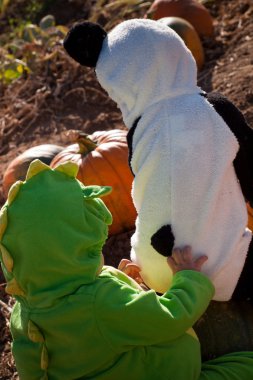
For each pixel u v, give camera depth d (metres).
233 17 6.56
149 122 2.91
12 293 2.78
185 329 2.78
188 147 2.84
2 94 6.54
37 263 2.69
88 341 2.72
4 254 2.71
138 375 2.77
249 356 3.04
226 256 2.95
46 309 2.73
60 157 4.36
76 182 2.84
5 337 3.91
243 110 5.01
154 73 2.88
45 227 2.67
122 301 2.69
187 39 5.78
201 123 2.87
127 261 3.33
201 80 5.68
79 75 6.23
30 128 5.95
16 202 2.74
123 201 4.18
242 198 3.03
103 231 2.81
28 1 8.17
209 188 2.86
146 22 2.93
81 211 2.74
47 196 2.71
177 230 2.89
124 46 2.88
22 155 4.70
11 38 7.57
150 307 2.67
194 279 2.83
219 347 3.13
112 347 2.71
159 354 2.78
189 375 2.81
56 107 6.04
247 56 5.80
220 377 2.92
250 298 3.18
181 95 2.91
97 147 4.30
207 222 2.89
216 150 2.87
